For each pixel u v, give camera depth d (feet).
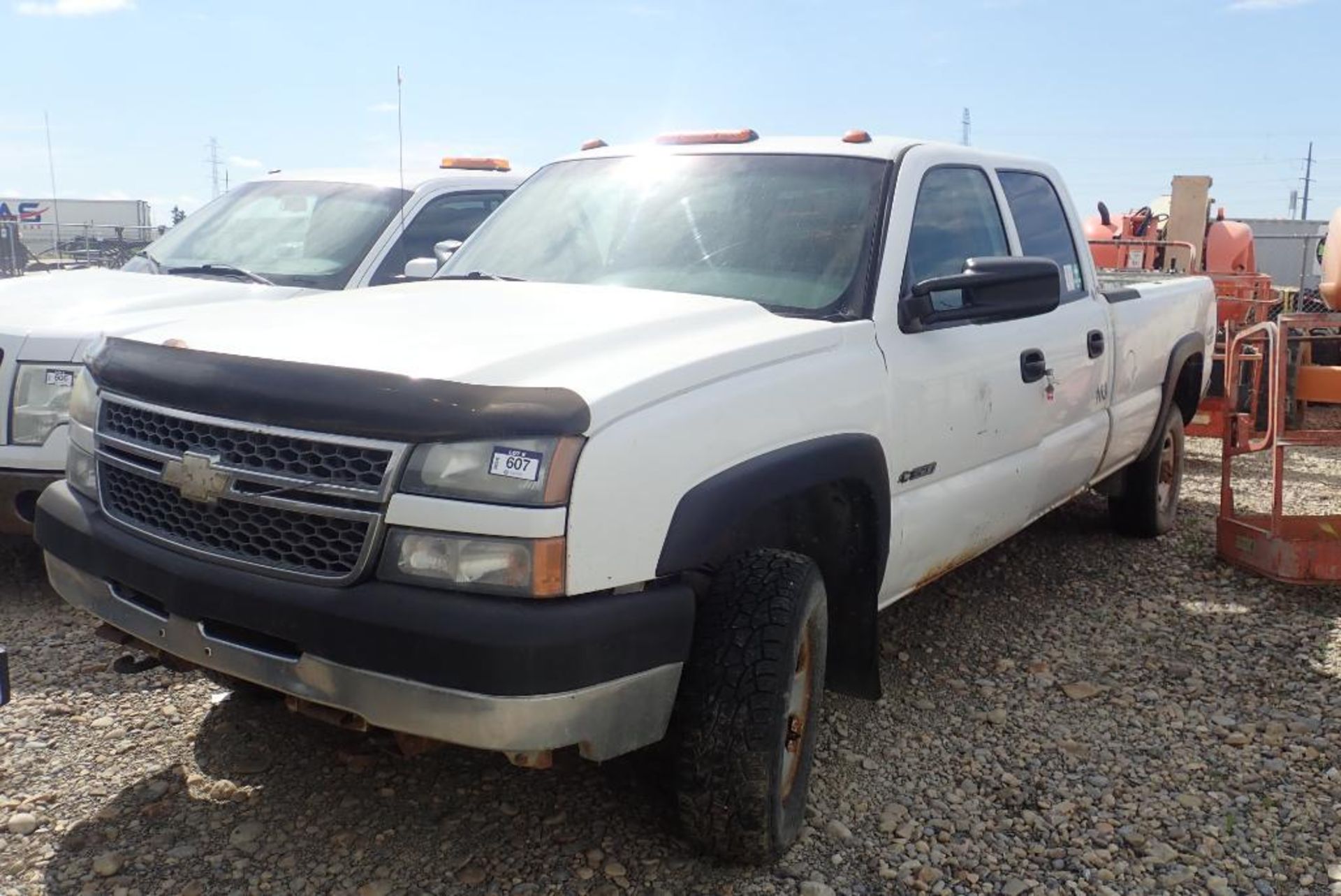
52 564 11.07
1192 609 18.02
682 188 14.12
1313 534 20.30
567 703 8.61
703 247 13.26
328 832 10.80
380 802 11.34
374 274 20.10
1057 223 17.54
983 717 13.91
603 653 8.76
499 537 8.59
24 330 16.08
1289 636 16.90
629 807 11.37
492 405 8.70
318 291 19.60
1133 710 14.28
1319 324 18.92
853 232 12.91
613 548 8.87
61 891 9.75
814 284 12.54
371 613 8.70
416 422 8.71
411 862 10.37
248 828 10.78
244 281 19.81
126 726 12.75
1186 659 15.94
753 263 12.92
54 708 13.12
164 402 9.94
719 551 10.78
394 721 8.74
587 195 14.75
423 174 21.93
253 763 11.98
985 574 19.48
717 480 9.66
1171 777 12.59
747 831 9.98
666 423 9.32
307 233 20.89
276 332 10.41
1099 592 18.72
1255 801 12.11
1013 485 15.08
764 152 14.21
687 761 9.84
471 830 10.92
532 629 8.45
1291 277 86.17
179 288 18.75
